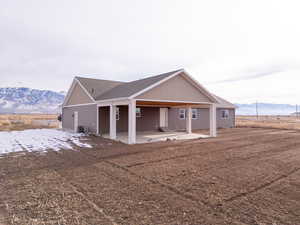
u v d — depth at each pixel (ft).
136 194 11.96
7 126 69.87
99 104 42.42
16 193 12.05
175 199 11.26
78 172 16.70
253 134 47.39
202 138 39.86
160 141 35.37
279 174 16.28
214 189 12.89
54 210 9.79
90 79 54.90
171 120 58.03
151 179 14.88
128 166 18.65
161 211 9.76
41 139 37.19
